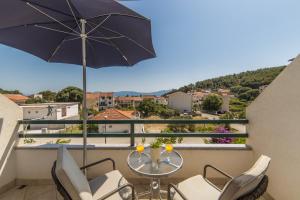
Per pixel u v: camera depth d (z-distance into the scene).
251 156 2.62
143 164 1.88
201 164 2.64
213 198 1.64
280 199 2.05
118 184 1.85
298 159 1.80
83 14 1.60
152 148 1.89
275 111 2.13
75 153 2.61
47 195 2.39
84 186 1.49
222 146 2.66
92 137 2.62
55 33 2.17
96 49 2.50
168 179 2.65
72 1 1.49
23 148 2.56
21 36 2.05
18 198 2.32
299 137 1.79
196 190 1.74
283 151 2.00
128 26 2.02
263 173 1.32
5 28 1.87
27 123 2.62
